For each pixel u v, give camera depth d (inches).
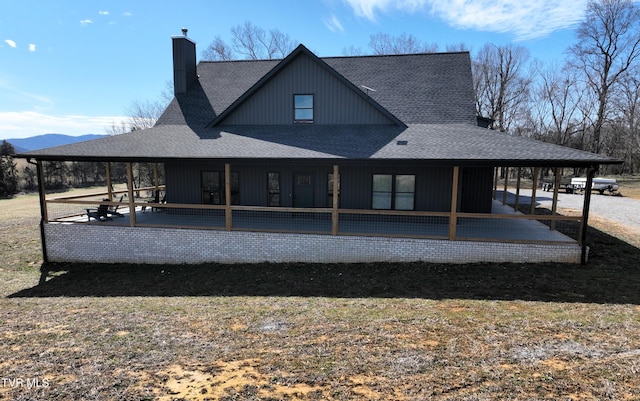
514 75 1708.9
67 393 171.9
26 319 281.6
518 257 406.0
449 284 356.2
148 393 171.5
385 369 189.5
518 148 415.8
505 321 254.7
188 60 680.4
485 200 552.4
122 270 452.8
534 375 180.9
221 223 503.5
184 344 226.8
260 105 564.1
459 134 481.7
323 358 203.2
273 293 351.3
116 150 466.6
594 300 302.8
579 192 1088.2
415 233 447.2
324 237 435.8
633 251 436.1
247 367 195.0
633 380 174.6
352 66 661.3
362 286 361.4
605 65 1521.9
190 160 439.8
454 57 650.2
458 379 178.5
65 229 483.8
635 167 1706.4
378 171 514.3
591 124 1624.0
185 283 394.9
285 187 542.9
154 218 545.0
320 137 496.1
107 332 250.1
